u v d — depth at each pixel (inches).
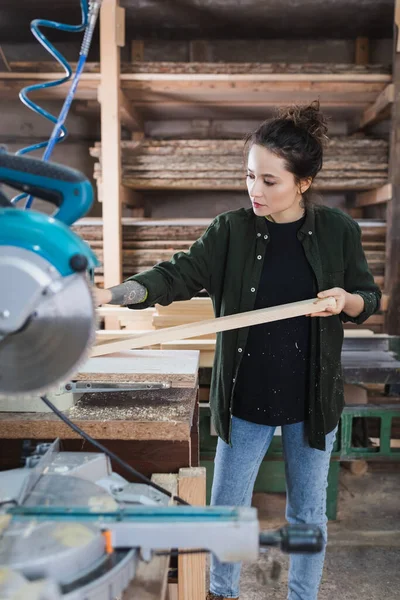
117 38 94.0
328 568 77.0
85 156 131.1
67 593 22.8
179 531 26.0
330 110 119.3
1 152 30.2
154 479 41.7
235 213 57.5
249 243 55.6
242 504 59.7
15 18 113.0
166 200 135.0
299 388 55.5
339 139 104.1
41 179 30.1
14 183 30.5
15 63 97.7
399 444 104.5
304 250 54.5
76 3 106.2
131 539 26.0
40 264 27.1
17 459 44.6
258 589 73.1
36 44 124.3
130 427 42.8
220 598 59.5
